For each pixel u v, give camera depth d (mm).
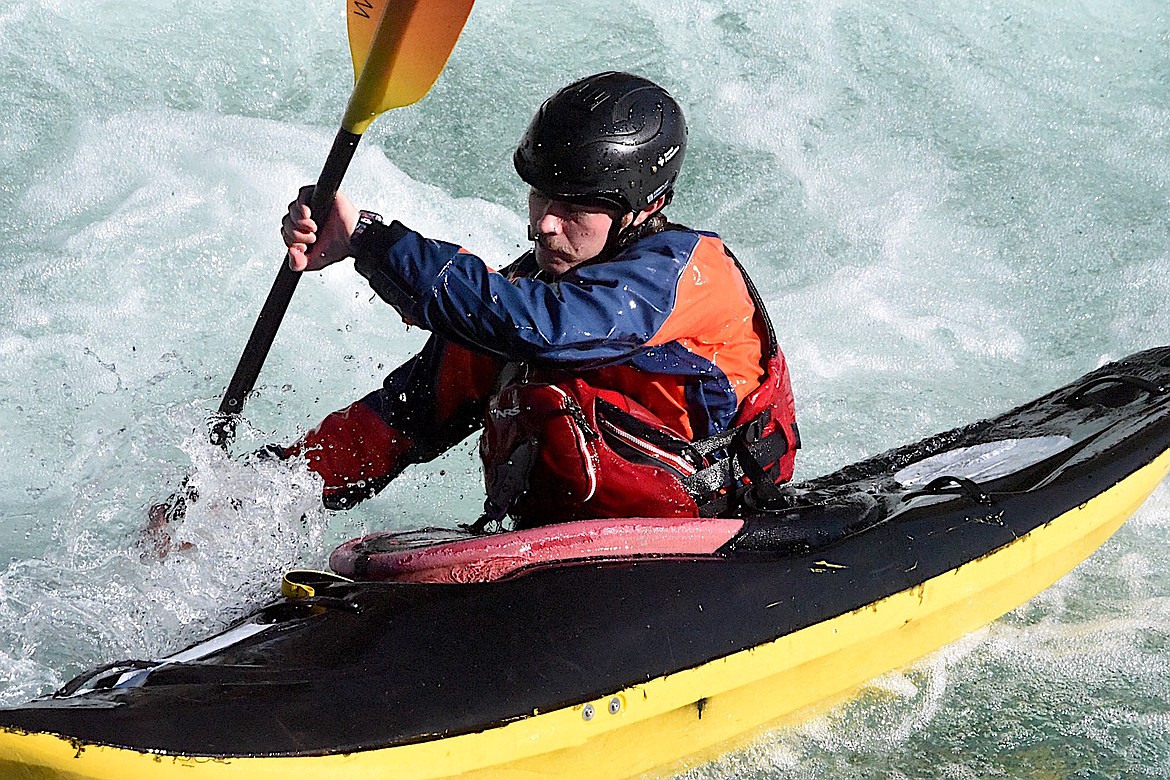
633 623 8758
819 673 9953
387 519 13219
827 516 10109
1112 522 12234
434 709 7898
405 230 8984
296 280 9586
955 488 11203
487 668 8195
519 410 9438
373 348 16000
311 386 15266
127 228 16500
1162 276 18172
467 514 13523
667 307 8984
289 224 9281
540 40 20109
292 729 7484
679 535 9359
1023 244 18750
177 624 9359
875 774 9812
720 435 9773
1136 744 10203
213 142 17797
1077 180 19547
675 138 9438
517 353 8812
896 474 11766
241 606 9414
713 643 9023
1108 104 20641
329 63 19531
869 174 19438
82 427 14359
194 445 9945
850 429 15422
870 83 20406
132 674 7824
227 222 16797
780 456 10156
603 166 9070
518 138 19156
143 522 10758
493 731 8047
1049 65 20953
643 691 8680
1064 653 11430
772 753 9914
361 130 9141
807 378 16344
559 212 9344
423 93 9375
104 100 18219
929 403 16016
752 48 20438
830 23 20750
